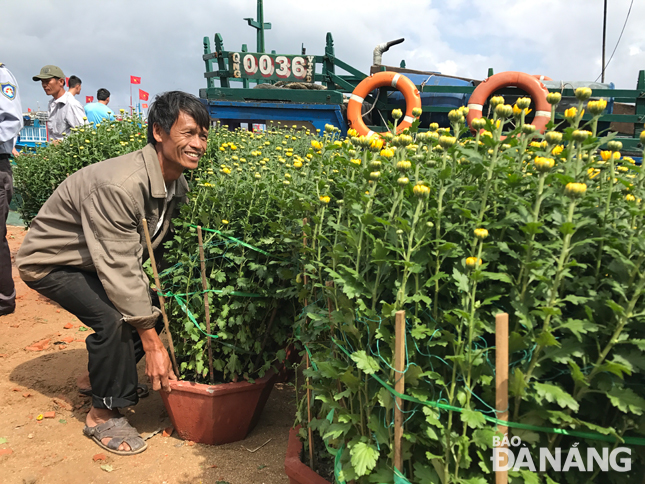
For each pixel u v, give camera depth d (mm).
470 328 1129
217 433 2391
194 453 2346
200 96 7090
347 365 1516
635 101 5492
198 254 2369
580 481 1228
